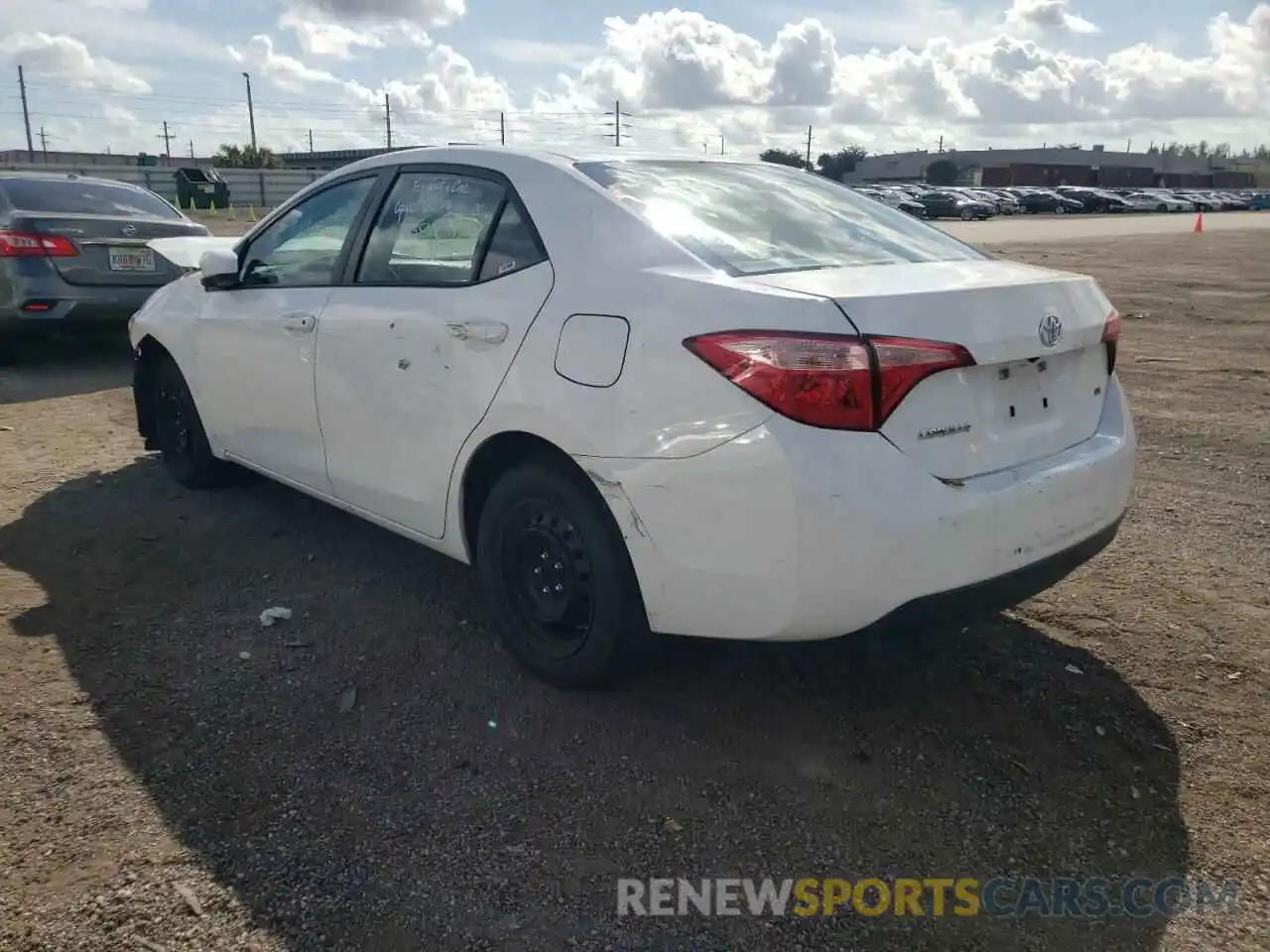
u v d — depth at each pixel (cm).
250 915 231
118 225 797
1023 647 361
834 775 287
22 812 264
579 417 290
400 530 377
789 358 254
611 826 265
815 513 253
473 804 272
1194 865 255
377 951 222
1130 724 314
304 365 400
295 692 326
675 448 270
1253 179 10481
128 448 596
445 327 335
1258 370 861
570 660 319
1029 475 286
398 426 359
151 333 504
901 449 261
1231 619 383
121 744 296
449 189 360
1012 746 303
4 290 767
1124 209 6147
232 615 380
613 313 288
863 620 264
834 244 325
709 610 276
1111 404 332
